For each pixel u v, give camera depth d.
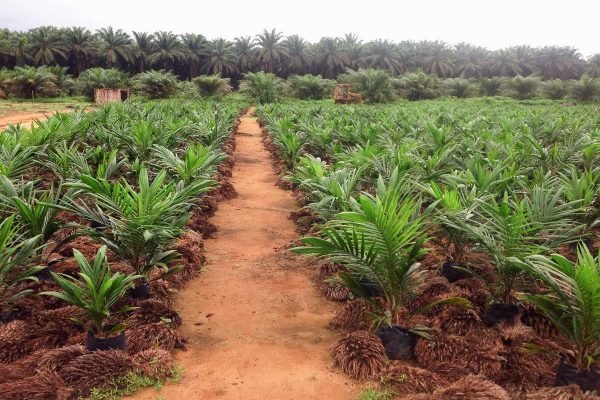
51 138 7.80
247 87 50.59
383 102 49.38
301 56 71.38
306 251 3.81
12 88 45.88
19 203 4.51
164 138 9.34
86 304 3.58
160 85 49.00
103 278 3.84
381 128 12.34
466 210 4.35
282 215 8.68
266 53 69.25
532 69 74.81
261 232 7.60
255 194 10.41
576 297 3.12
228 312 4.91
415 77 55.19
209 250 6.73
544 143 11.52
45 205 4.40
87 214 4.56
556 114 22.81
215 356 4.06
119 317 4.38
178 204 4.66
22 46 60.38
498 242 4.41
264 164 14.39
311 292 5.41
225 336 4.43
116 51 64.25
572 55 74.81
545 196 4.61
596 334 3.18
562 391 3.14
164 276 4.90
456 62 75.12
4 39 61.88
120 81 49.09
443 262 5.42
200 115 16.73
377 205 3.45
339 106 36.28
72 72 68.75
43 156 7.44
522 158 8.07
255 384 3.66
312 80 54.84
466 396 3.24
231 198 9.88
